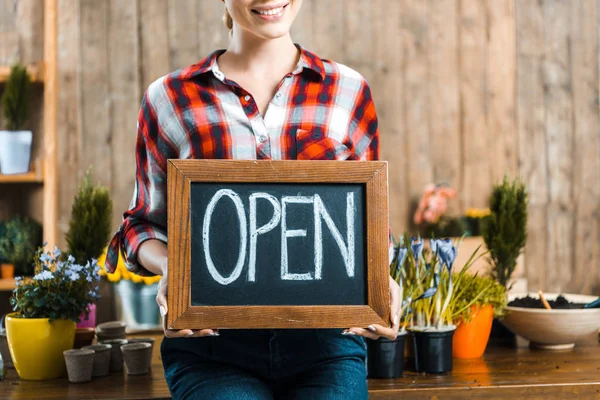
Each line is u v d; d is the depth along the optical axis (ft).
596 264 12.82
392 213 12.22
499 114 12.57
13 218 10.94
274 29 4.45
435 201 11.79
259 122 4.56
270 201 4.09
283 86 4.63
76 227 6.79
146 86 11.75
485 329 6.05
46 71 10.91
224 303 4.02
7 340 5.72
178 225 3.99
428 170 12.35
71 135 11.60
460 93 12.46
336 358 4.43
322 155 4.55
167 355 4.57
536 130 12.67
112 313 9.75
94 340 6.82
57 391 5.16
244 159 4.39
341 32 12.16
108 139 11.66
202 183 4.07
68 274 5.57
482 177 12.49
